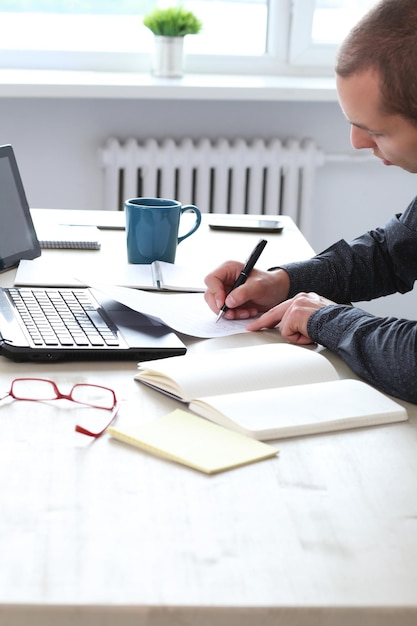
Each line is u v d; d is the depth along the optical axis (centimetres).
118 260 168
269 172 305
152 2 305
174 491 86
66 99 296
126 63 307
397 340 115
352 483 88
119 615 68
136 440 95
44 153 300
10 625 68
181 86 281
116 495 85
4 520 79
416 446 97
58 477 87
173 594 70
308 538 78
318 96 291
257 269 148
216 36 315
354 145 129
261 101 309
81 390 110
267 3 313
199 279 157
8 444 94
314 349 128
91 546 76
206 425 99
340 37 319
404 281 162
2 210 160
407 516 82
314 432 99
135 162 293
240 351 119
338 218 324
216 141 307
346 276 156
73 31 304
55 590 70
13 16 299
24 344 119
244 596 70
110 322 132
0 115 294
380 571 74
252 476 89
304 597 70
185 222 201
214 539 78
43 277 152
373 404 105
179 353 123
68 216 201
